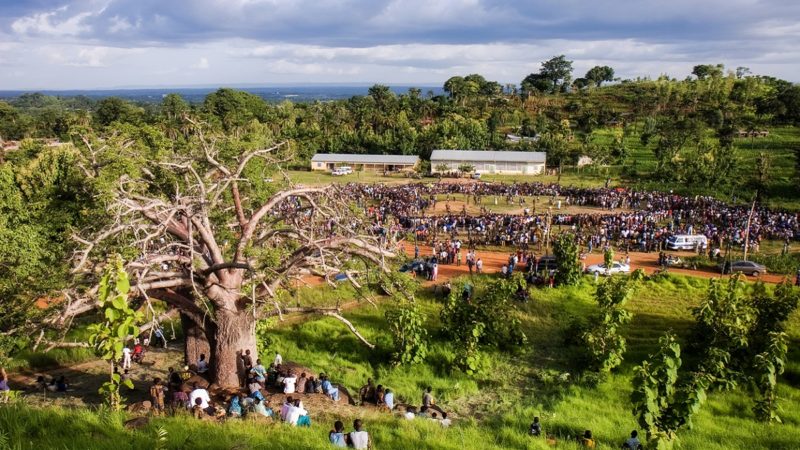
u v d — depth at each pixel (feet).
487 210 211.20
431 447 47.62
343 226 67.26
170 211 61.36
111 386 41.98
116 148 66.69
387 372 81.20
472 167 319.68
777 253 148.25
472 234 167.84
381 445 46.78
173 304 66.28
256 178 78.79
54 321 56.03
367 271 69.56
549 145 349.00
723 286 98.84
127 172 61.11
